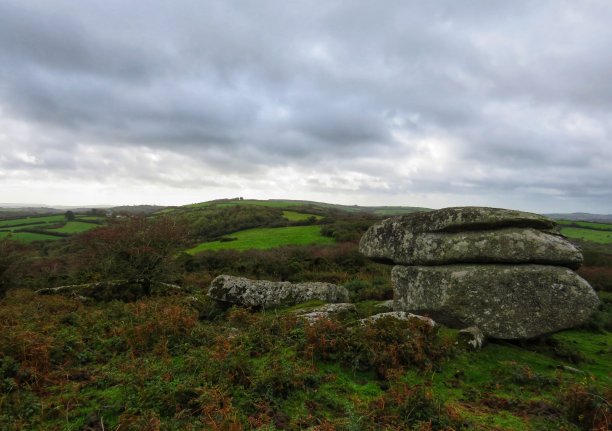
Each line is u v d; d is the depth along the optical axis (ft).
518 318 30.37
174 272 63.82
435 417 17.16
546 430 17.52
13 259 59.67
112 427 15.88
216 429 15.05
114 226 59.16
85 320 31.89
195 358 21.56
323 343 23.50
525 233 32.42
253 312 40.14
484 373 24.38
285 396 18.72
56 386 19.43
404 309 35.91
